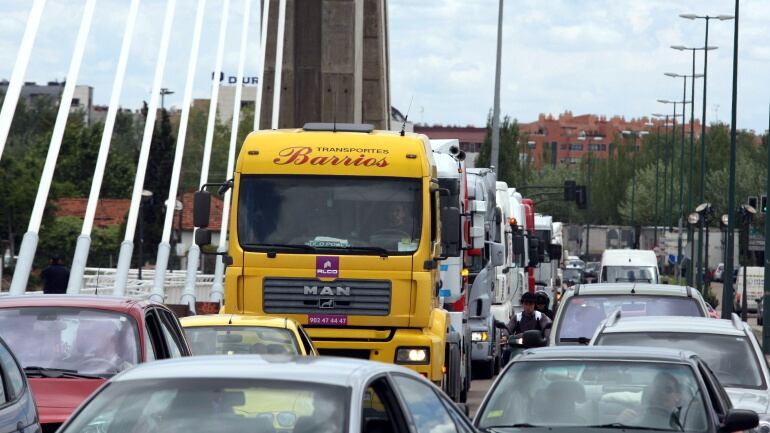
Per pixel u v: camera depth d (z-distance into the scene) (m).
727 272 104.50
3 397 19.36
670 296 41.66
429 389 17.86
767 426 26.45
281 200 39.44
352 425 14.69
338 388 15.22
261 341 32.72
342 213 39.22
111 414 15.09
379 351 38.88
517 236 83.25
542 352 24.31
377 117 116.56
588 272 180.00
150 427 14.82
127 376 15.80
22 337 25.50
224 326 33.16
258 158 39.72
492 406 23.17
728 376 30.02
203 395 15.17
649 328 31.11
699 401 22.69
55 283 80.50
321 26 105.06
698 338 30.80
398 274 38.84
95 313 26.17
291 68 105.12
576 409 22.77
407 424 16.00
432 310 40.28
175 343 28.20
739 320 32.22
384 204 39.19
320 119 104.81
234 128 89.31
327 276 38.94
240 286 39.41
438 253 40.34
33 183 181.38
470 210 58.06
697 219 141.88
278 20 102.44
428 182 39.38
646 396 22.86
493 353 68.50
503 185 79.62
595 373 23.53
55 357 25.17
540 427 22.39
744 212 102.75
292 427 14.62
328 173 39.41
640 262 117.19
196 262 74.25
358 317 38.88
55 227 186.50
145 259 199.75
